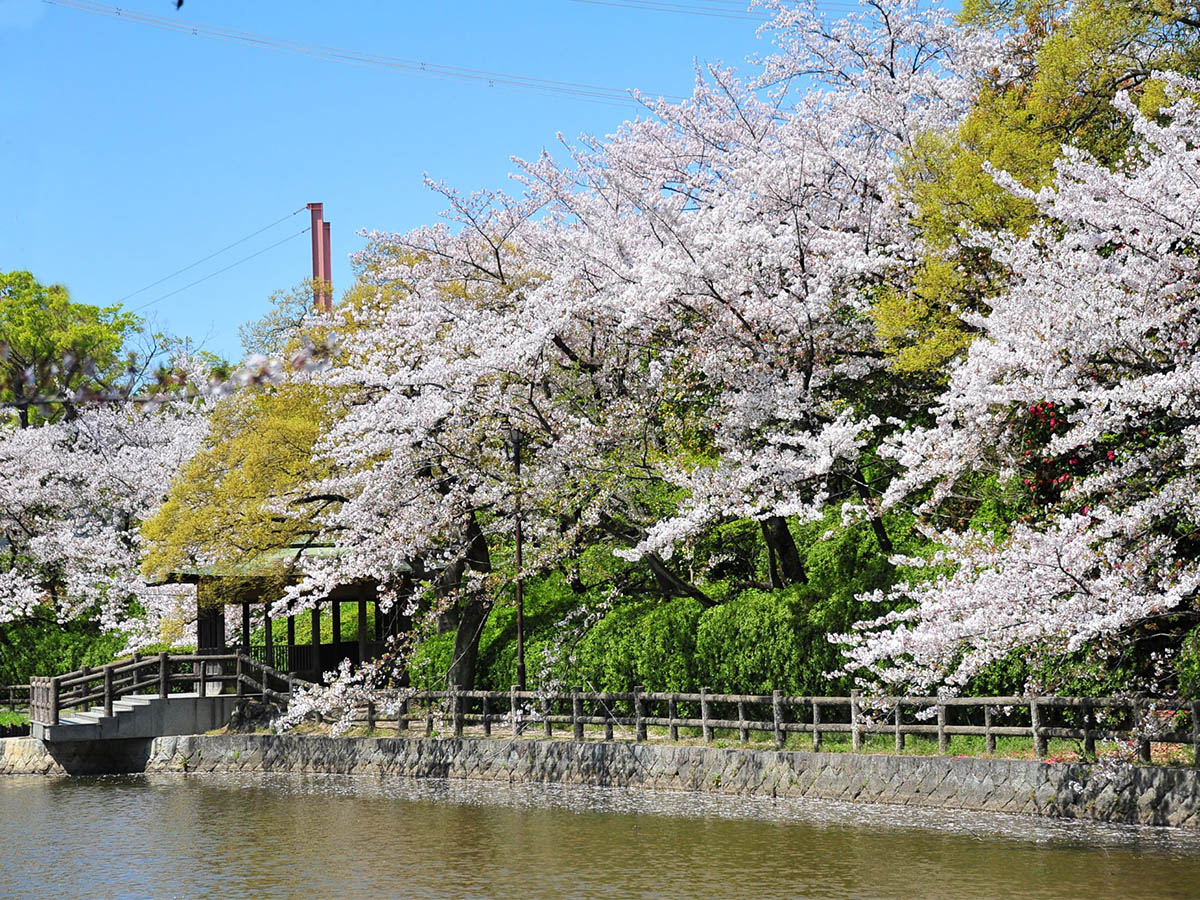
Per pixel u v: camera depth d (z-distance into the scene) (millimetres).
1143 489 14266
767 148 23688
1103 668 15539
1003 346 14492
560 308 21562
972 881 12578
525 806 19172
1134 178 16406
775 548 22375
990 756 16641
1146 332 14312
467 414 23047
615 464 21641
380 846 16328
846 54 24609
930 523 19641
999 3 24812
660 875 13812
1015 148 18562
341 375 22844
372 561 23594
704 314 20891
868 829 15672
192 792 22672
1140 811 14711
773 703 19281
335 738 24875
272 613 24141
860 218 21688
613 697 22016
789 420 20000
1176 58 19859
